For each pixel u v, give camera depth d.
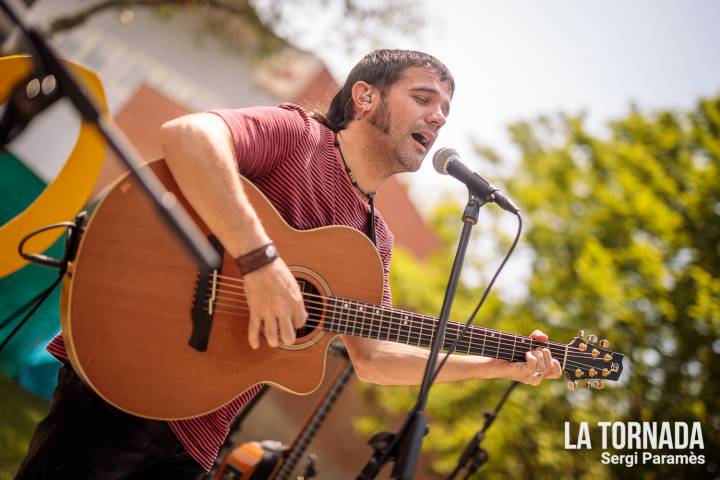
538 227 9.77
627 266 9.03
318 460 11.77
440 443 8.40
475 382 8.42
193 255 1.65
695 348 8.43
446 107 2.80
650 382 8.18
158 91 13.12
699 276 8.79
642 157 10.59
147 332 2.16
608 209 9.64
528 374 2.72
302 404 12.25
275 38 13.71
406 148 2.69
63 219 3.72
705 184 10.13
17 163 5.84
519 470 7.70
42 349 7.54
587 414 7.78
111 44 16.95
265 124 2.34
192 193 2.06
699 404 8.04
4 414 6.59
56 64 1.53
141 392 2.14
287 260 2.42
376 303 2.55
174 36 17.17
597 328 8.37
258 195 2.35
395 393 9.55
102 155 3.75
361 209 2.74
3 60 2.45
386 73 2.71
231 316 2.26
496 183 11.80
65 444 2.14
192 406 2.20
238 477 3.87
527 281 9.10
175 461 2.33
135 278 2.15
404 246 13.48
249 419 11.98
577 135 11.09
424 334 2.59
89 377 2.08
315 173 2.53
